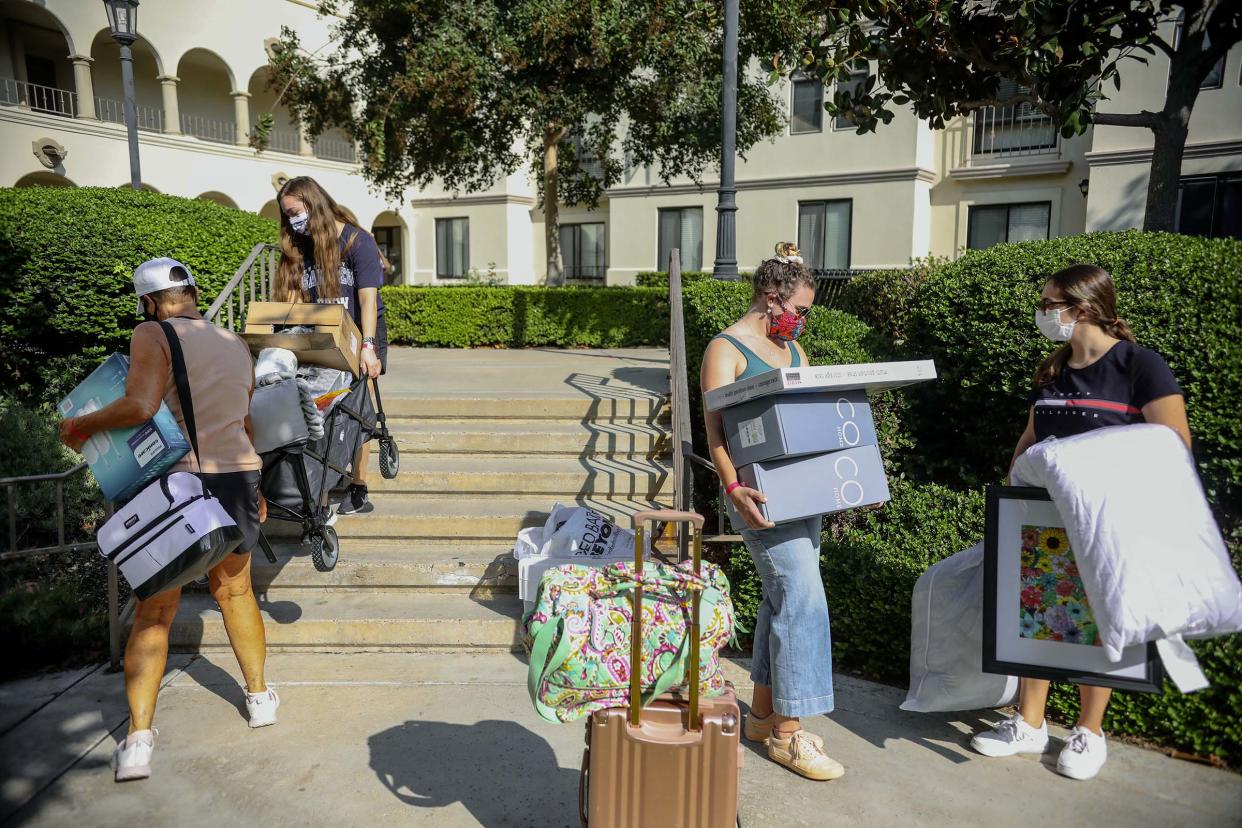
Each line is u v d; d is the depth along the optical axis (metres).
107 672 4.07
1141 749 3.36
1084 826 2.86
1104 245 4.99
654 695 2.43
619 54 12.38
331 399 4.05
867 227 17.61
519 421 6.28
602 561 4.19
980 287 5.25
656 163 20.06
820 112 17.86
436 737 3.46
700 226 19.86
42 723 3.56
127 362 3.12
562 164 16.95
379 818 2.92
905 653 3.90
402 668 4.09
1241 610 2.56
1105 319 2.96
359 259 4.66
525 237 24.33
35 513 5.62
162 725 3.53
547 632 2.41
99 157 18.14
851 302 8.85
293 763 3.25
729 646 4.32
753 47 12.93
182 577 3.01
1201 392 4.30
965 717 3.66
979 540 4.42
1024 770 3.22
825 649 3.17
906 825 2.88
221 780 3.14
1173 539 2.60
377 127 13.12
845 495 3.03
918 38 5.67
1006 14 5.42
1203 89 13.62
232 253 8.01
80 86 18.16
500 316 12.47
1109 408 2.92
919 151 16.88
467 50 11.76
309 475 3.99
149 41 19.06
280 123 24.64
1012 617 2.95
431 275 25.08
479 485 5.40
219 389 3.24
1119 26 5.55
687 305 7.32
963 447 5.81
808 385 2.79
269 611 4.37
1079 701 3.48
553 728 3.54
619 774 2.42
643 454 5.88
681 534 3.68
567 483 5.40
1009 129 16.70
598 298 12.18
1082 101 5.30
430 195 24.75
